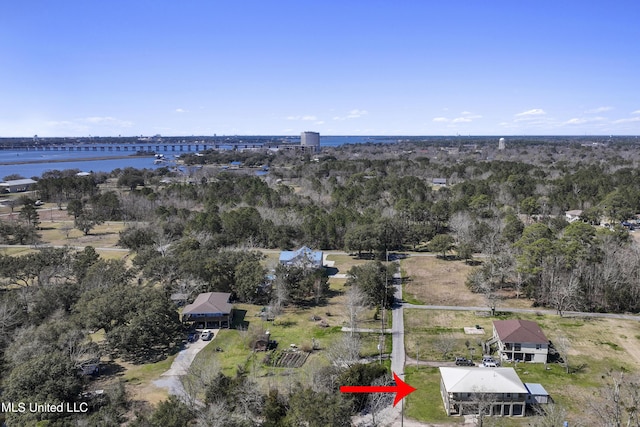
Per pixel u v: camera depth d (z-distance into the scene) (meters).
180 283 74.44
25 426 36.94
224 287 76.94
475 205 128.50
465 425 43.69
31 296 64.75
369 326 66.94
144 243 100.31
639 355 57.94
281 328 66.19
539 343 56.09
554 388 50.09
